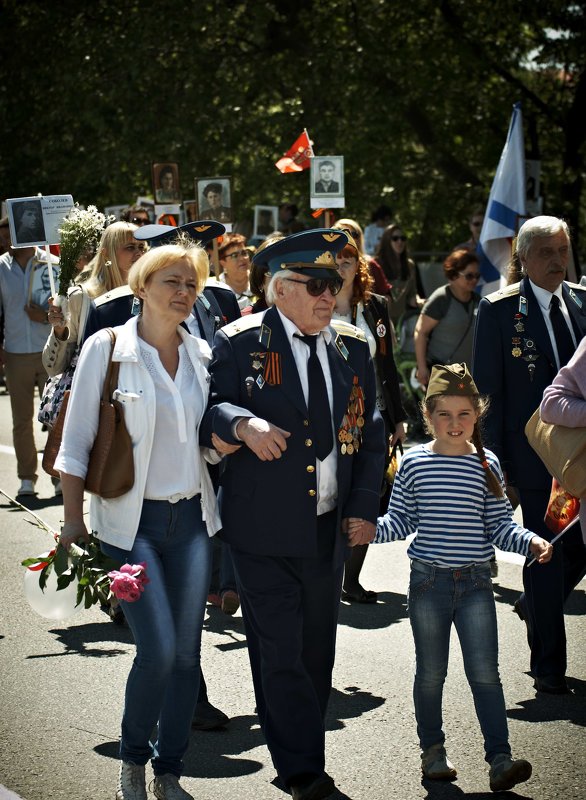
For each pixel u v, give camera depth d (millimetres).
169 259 4199
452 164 21094
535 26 20750
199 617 4258
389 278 13133
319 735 4270
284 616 4273
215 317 5473
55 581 4500
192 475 4227
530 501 5582
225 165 21828
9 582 7215
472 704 5203
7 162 24203
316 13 21312
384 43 20906
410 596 4590
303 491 4270
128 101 21703
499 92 21516
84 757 4707
